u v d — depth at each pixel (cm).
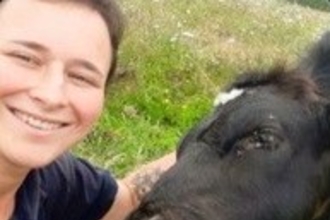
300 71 96
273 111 90
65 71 76
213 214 87
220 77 205
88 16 77
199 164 89
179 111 181
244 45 243
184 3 292
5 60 75
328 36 101
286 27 294
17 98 76
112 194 98
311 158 92
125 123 170
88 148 154
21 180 81
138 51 207
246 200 88
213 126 90
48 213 93
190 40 233
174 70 203
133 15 241
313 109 92
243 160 89
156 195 88
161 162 107
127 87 187
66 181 93
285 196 90
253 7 338
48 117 76
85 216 97
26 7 76
